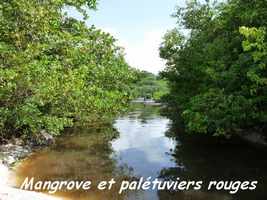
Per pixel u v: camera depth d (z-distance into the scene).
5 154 19.58
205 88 23.91
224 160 20.52
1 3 21.12
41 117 20.92
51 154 21.75
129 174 17.58
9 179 16.03
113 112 29.19
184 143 26.42
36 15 20.84
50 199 13.19
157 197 14.26
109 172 17.88
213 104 19.77
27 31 21.30
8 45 20.14
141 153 22.83
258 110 19.56
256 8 19.19
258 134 24.25
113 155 22.03
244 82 19.91
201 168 18.81
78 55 25.28
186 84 30.05
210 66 23.31
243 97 18.80
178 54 31.75
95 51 29.52
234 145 25.22
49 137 25.94
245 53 19.41
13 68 18.52
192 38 29.55
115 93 29.39
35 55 20.50
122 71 35.66
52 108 22.30
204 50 24.28
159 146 25.34
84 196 14.16
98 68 29.41
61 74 21.34
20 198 12.50
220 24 23.20
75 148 24.09
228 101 19.05
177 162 20.17
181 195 14.51
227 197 14.25
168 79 33.38
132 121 44.75
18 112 19.75
